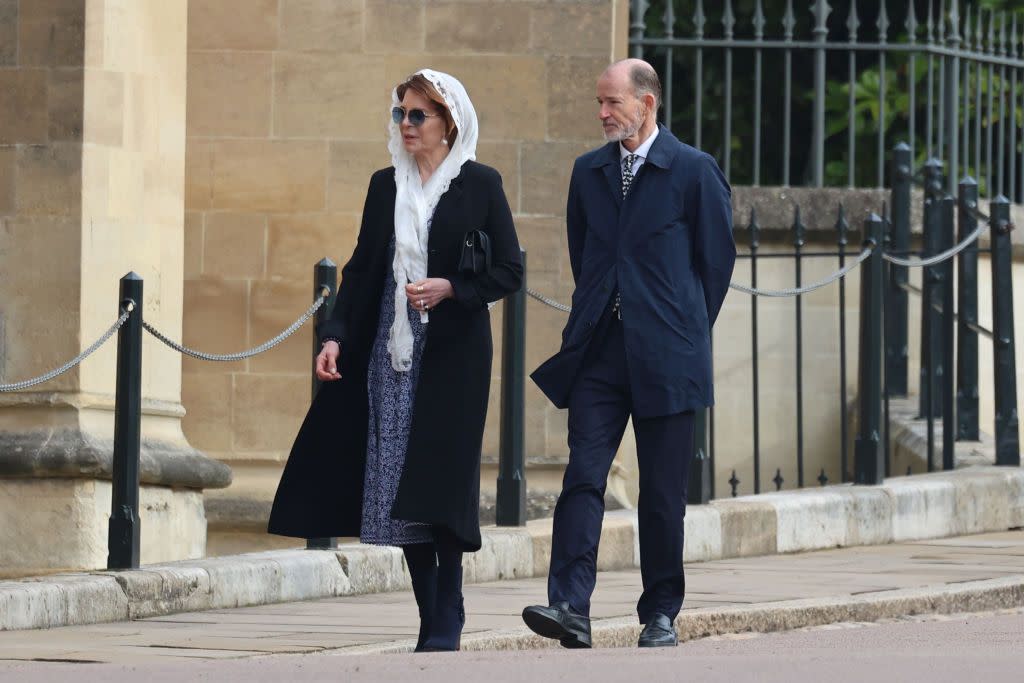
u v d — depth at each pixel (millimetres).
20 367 34969
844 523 38875
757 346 49000
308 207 41719
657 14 58812
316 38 41844
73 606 27062
